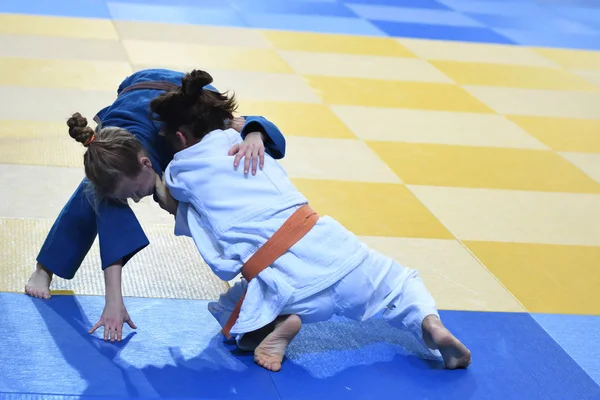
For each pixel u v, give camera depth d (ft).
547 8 51.16
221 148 14.10
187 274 16.89
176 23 38.42
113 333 14.26
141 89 15.08
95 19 37.47
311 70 33.40
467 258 19.03
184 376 13.55
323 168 23.57
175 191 14.16
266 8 43.32
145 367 13.70
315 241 13.84
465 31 43.21
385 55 36.99
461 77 34.78
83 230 15.24
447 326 15.98
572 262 19.38
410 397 13.62
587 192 23.98
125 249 14.11
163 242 18.06
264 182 13.98
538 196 23.27
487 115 30.22
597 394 14.29
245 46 35.86
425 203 21.90
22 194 19.81
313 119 27.71
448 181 23.67
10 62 29.99
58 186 20.52
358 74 33.60
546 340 15.85
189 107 13.99
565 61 39.24
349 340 15.08
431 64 36.29
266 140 14.52
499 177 24.39
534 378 14.56
